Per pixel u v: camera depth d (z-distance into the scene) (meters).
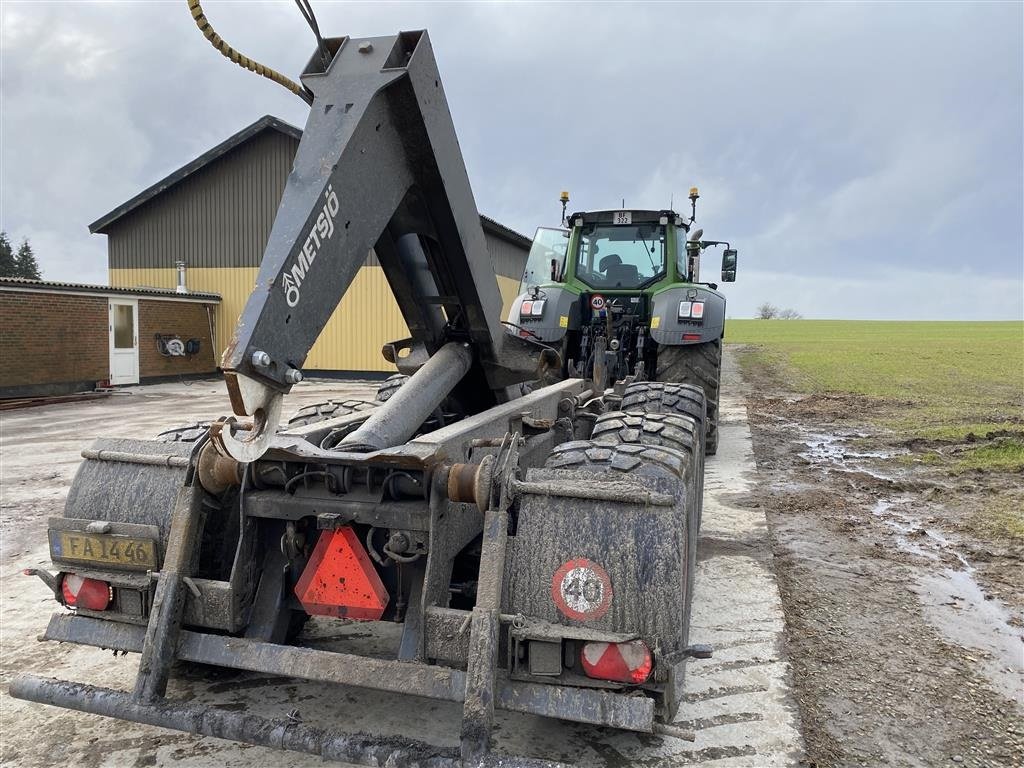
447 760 1.98
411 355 3.79
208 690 2.98
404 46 2.55
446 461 2.44
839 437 9.02
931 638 3.46
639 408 4.32
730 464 7.26
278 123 18.20
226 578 2.80
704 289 6.65
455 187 2.87
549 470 2.41
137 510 2.65
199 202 19.45
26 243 49.91
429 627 2.24
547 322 6.84
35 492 6.35
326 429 3.06
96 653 3.39
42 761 2.55
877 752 2.58
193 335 18.73
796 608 3.80
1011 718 2.80
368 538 2.47
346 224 2.32
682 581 2.15
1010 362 19.44
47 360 14.61
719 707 2.82
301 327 2.14
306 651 2.32
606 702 2.04
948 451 7.93
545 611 2.17
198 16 2.07
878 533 5.09
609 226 7.22
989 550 4.71
